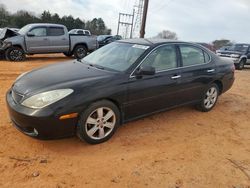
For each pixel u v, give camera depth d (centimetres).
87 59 526
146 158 390
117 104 429
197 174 362
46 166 353
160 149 420
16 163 354
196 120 554
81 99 379
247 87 947
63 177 334
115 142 429
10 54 1278
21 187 311
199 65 556
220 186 343
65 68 463
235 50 1759
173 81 495
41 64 1237
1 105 552
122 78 425
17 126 393
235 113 625
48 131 366
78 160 372
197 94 562
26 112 362
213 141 466
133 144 428
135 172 354
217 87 616
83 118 386
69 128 380
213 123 549
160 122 526
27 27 1364
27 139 414
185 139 463
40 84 392
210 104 612
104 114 415
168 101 502
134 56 467
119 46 521
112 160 378
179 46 527
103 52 527
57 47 1416
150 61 468
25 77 434
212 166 385
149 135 464
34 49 1341
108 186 324
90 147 407
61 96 370
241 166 392
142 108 462
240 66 1683
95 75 424
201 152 422
